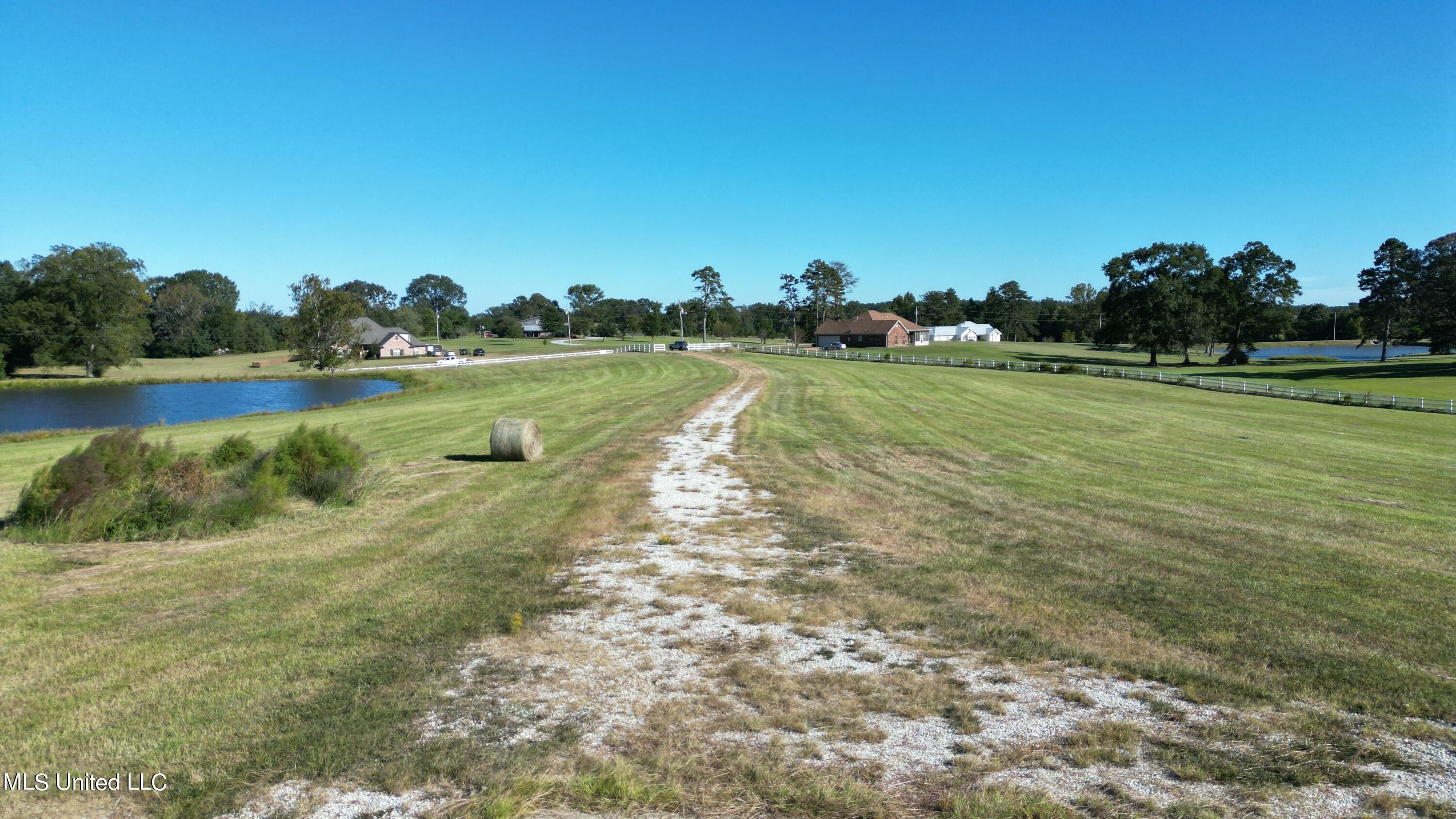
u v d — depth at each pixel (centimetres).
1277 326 7412
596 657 613
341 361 6556
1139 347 7756
